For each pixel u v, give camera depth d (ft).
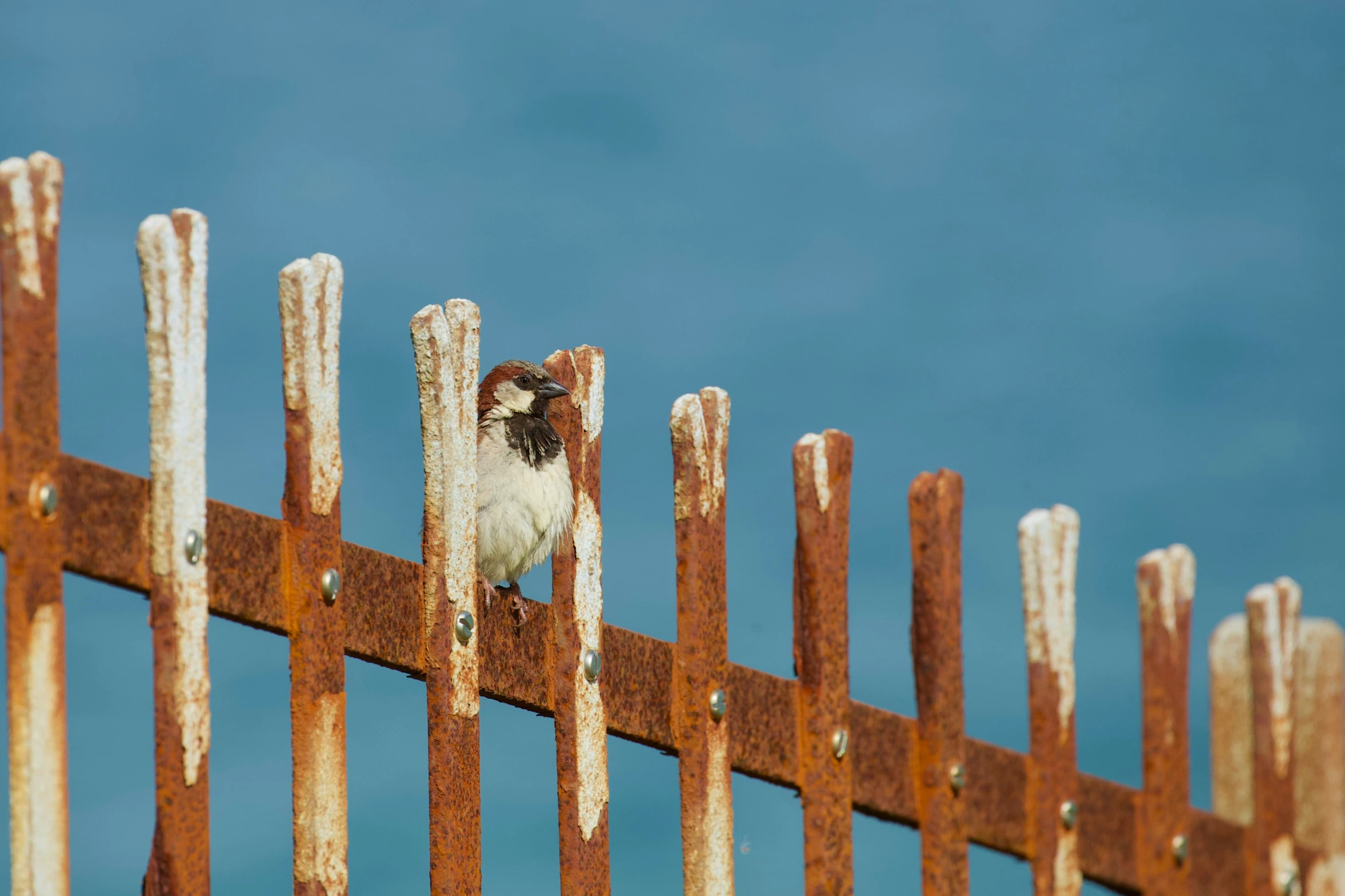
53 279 20.62
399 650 25.26
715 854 28.76
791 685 30.58
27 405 20.13
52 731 20.07
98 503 20.98
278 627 23.30
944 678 32.09
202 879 21.61
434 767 25.50
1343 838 38.37
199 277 22.08
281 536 23.47
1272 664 37.35
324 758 23.40
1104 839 34.42
